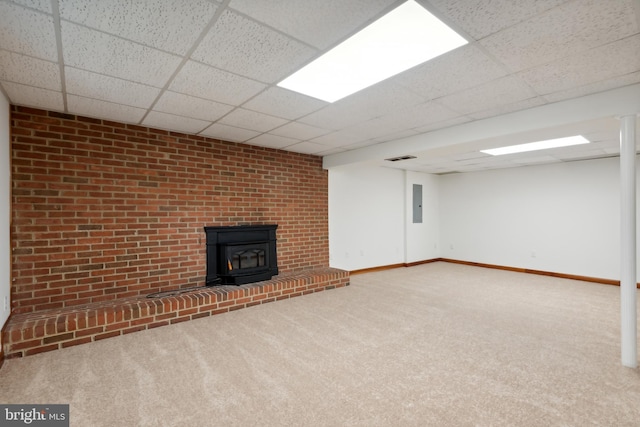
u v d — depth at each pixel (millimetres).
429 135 3740
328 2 1451
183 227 3789
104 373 2252
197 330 3074
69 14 1525
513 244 6344
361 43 1817
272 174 4645
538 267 5992
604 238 5250
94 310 2924
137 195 3463
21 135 2838
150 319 3104
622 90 2426
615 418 1777
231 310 3660
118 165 3346
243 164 4336
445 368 2354
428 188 7383
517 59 1996
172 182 3711
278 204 4719
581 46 1831
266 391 2045
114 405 1889
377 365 2396
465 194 7141
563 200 5688
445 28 1660
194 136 3895
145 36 1729
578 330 3119
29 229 2869
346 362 2439
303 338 2895
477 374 2268
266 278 4289
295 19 1584
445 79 2291
